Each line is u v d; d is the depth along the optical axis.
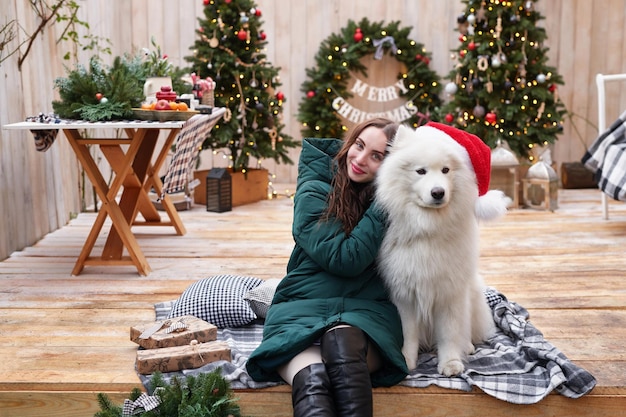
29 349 2.48
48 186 4.56
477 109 5.36
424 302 2.13
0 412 2.19
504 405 2.11
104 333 2.65
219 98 5.43
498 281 3.41
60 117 3.48
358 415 1.81
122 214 3.60
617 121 4.70
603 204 5.00
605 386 2.14
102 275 3.53
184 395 1.96
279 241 4.34
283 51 6.45
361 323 2.00
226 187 5.37
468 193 2.08
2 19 3.73
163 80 3.80
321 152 2.37
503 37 5.45
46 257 3.90
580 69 6.35
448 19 6.37
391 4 6.38
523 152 5.64
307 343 1.98
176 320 2.51
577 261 3.81
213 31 5.46
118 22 6.31
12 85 3.91
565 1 6.25
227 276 2.94
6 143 3.84
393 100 6.47
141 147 3.95
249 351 2.42
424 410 2.12
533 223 4.88
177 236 4.50
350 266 2.10
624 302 3.05
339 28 6.43
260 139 5.67
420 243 2.08
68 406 2.18
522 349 2.34
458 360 2.18
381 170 2.11
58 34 4.74
